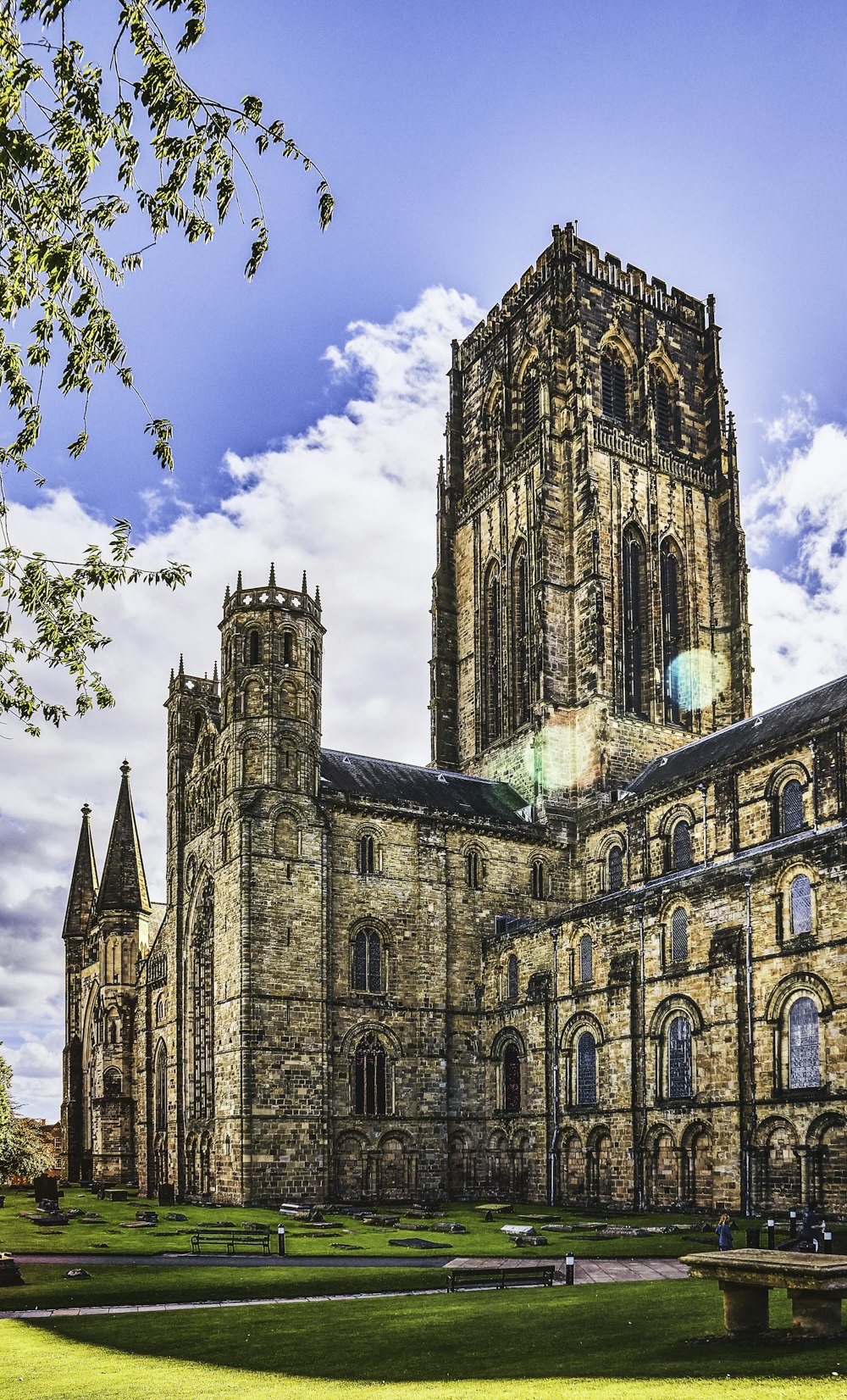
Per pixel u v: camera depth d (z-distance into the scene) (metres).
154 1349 38.62
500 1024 107.12
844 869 72.38
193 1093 110.38
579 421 130.12
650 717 127.31
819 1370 28.08
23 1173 112.19
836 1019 71.44
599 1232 72.38
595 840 117.25
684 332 144.38
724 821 99.12
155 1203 96.69
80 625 33.59
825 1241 53.59
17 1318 46.97
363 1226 80.75
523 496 135.38
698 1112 82.00
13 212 27.27
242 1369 34.38
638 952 90.44
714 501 139.25
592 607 124.38
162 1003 123.38
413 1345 36.59
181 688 123.38
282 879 100.75
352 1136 100.25
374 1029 103.69
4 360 29.55
